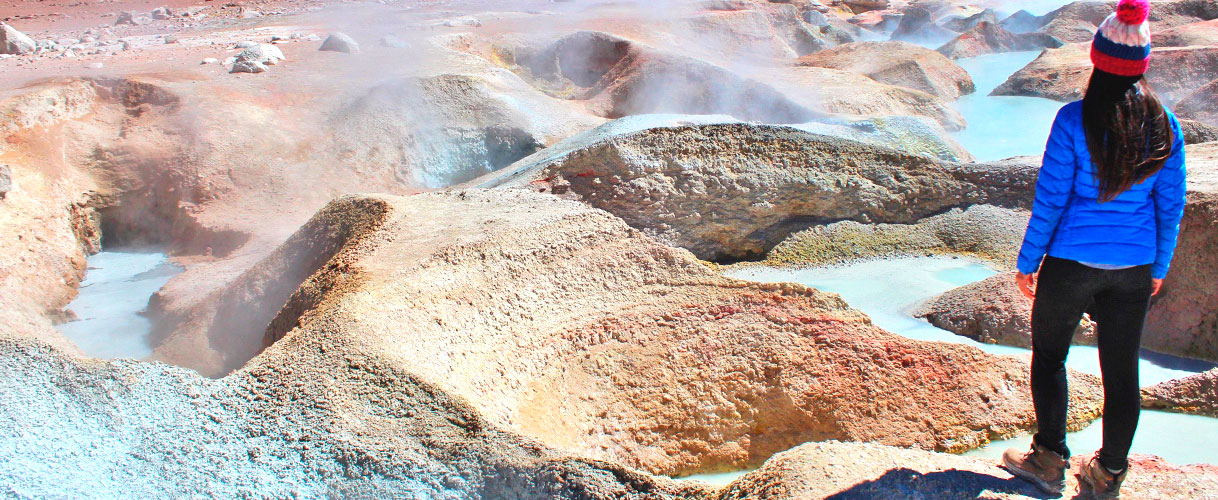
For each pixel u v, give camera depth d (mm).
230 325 8031
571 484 3473
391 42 21250
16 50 20797
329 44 20875
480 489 3553
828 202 10039
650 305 6438
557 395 5633
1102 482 3174
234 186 13742
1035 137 17031
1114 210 2906
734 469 5441
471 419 4094
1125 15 2746
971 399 5645
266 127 14961
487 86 17297
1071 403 5453
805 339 6000
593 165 9945
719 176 10023
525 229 6895
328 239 7750
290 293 7715
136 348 8945
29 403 4145
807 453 3463
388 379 4438
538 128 16641
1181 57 19250
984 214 9922
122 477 3637
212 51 20750
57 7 32625
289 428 3977
